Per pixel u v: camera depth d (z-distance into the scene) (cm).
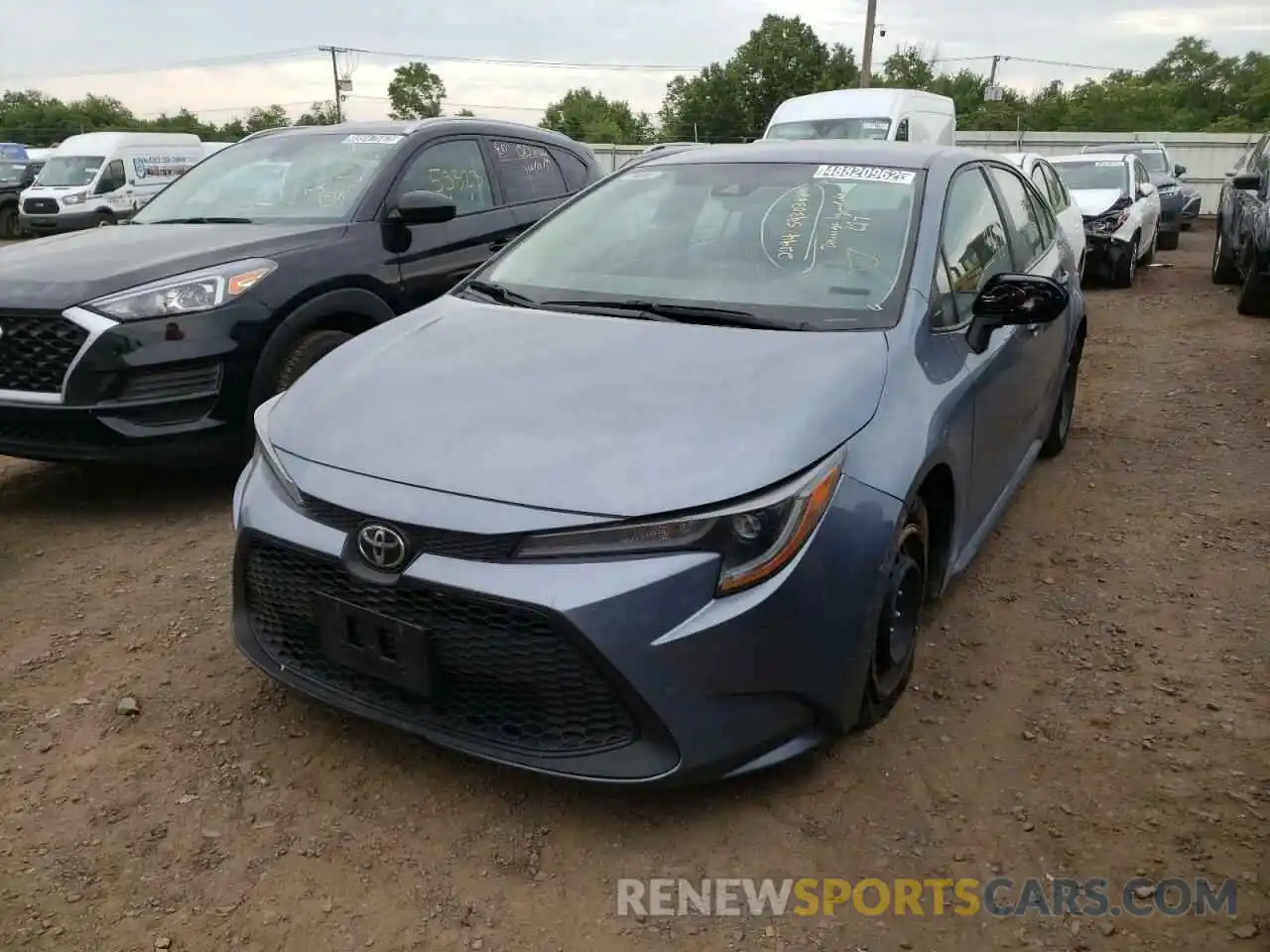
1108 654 344
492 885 238
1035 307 322
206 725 296
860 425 259
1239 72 7419
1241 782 276
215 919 227
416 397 274
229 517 450
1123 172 1279
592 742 238
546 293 345
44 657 330
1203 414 622
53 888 234
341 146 557
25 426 420
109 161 2050
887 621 272
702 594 229
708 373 271
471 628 237
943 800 269
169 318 416
